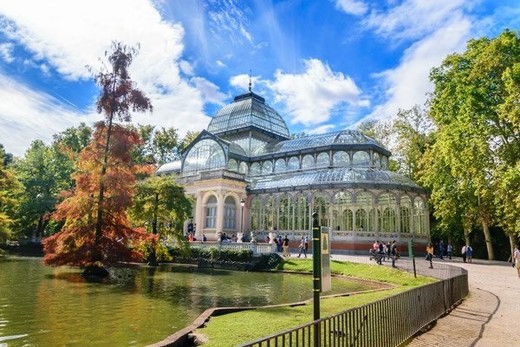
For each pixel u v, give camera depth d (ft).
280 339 31.24
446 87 113.50
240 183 160.56
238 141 196.34
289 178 160.15
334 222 143.74
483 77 101.09
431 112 121.90
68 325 40.91
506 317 42.16
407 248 133.49
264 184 163.43
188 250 114.01
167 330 39.55
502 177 92.89
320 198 142.00
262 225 155.33
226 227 155.43
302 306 47.98
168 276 89.40
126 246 87.61
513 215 97.45
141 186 110.01
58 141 202.49
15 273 86.89
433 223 166.30
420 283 74.23
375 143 163.12
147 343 34.91
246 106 202.49
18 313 46.14
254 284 78.23
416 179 162.91
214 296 61.98
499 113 93.40
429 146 150.30
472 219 133.69
